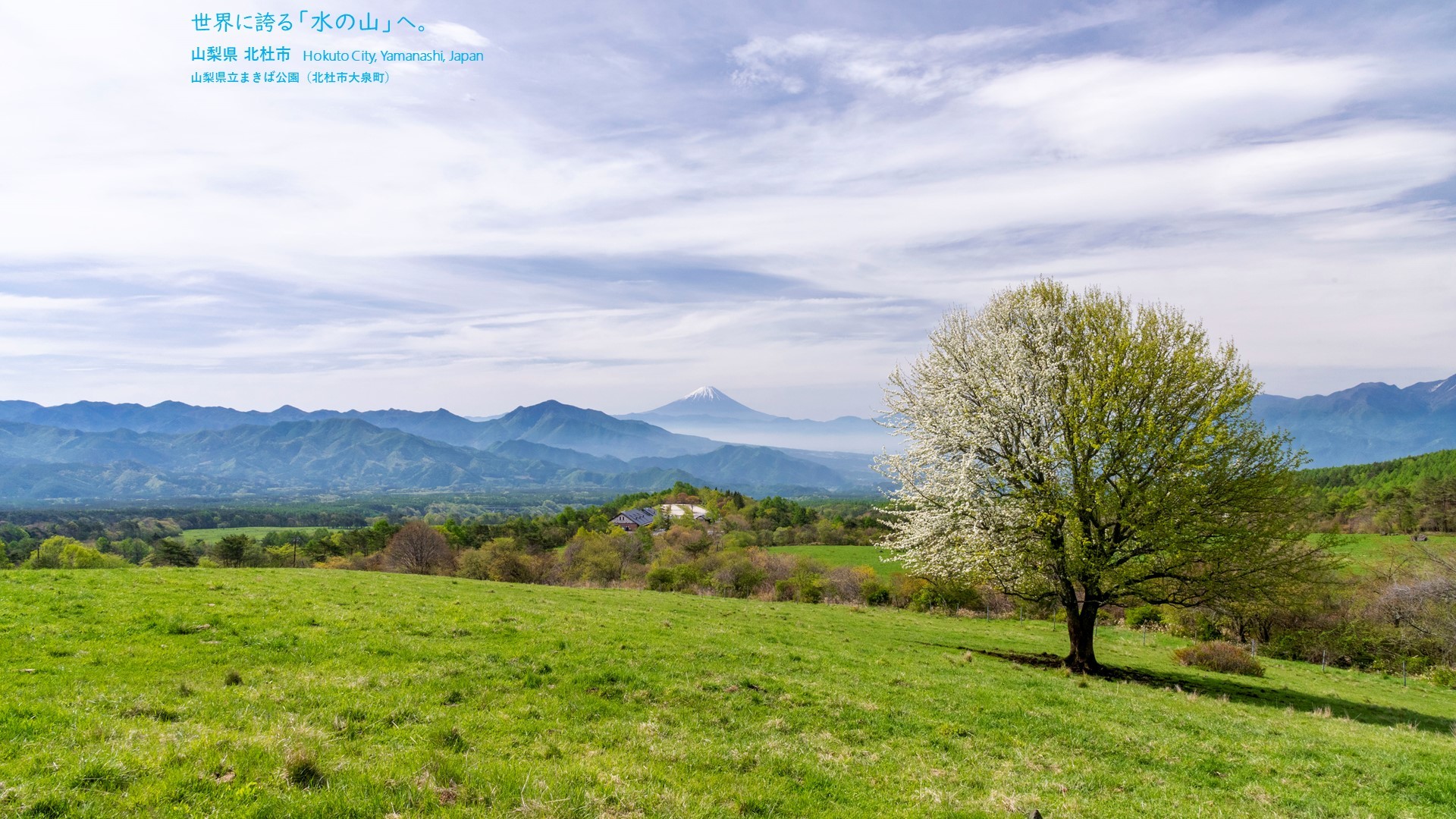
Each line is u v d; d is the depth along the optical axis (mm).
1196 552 24781
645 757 12109
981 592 56312
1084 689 23391
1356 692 31875
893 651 28828
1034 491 27016
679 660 20047
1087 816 11281
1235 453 25953
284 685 13828
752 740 13859
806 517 158375
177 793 8391
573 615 27891
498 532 138750
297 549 120062
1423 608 47531
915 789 11906
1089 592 27562
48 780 8328
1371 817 12156
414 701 13695
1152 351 26469
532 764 10742
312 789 8906
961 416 28938
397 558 100312
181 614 19312
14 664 13695
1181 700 23156
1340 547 26328
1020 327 29672
